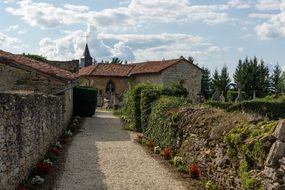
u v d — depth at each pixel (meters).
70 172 12.38
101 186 10.93
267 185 7.61
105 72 59.78
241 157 9.00
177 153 14.41
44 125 13.79
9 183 8.66
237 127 9.85
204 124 12.33
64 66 39.75
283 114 27.22
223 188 10.02
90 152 16.08
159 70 50.03
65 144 17.78
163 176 12.26
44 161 12.59
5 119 8.23
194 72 51.91
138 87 24.08
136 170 13.03
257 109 27.08
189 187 11.01
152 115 19.14
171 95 21.52
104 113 38.66
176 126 14.84
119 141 19.56
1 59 21.58
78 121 28.05
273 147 7.68
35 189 9.91
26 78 21.83
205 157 11.64
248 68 70.12
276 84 70.19
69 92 25.97
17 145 9.38
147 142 18.33
